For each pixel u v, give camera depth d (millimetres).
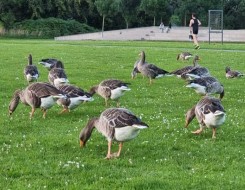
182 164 11523
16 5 96188
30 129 14867
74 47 51062
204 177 10531
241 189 9914
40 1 97688
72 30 96812
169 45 55812
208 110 13367
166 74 24812
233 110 18078
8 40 74625
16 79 25547
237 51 46094
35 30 93250
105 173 10789
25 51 44875
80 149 12688
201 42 65812
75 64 33438
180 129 14922
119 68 31438
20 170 10891
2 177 10461
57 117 16547
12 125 15312
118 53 43000
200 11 98438
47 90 15586
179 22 100438
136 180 10219
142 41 69000
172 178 10500
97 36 85250
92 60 36438
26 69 23719
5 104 18688
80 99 16625
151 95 21250
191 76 22766
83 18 103500
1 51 44594
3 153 12227
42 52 43719
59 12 101062
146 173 10789
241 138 14078
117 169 11094
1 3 94875
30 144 13039
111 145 12586
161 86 23969
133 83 24938
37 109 17688
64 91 16562
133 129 11328
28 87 15805
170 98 20547
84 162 11531
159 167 11250
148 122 15836
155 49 48344
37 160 11672
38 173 10781
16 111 17375
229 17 101500
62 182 10203
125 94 21312
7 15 94125
